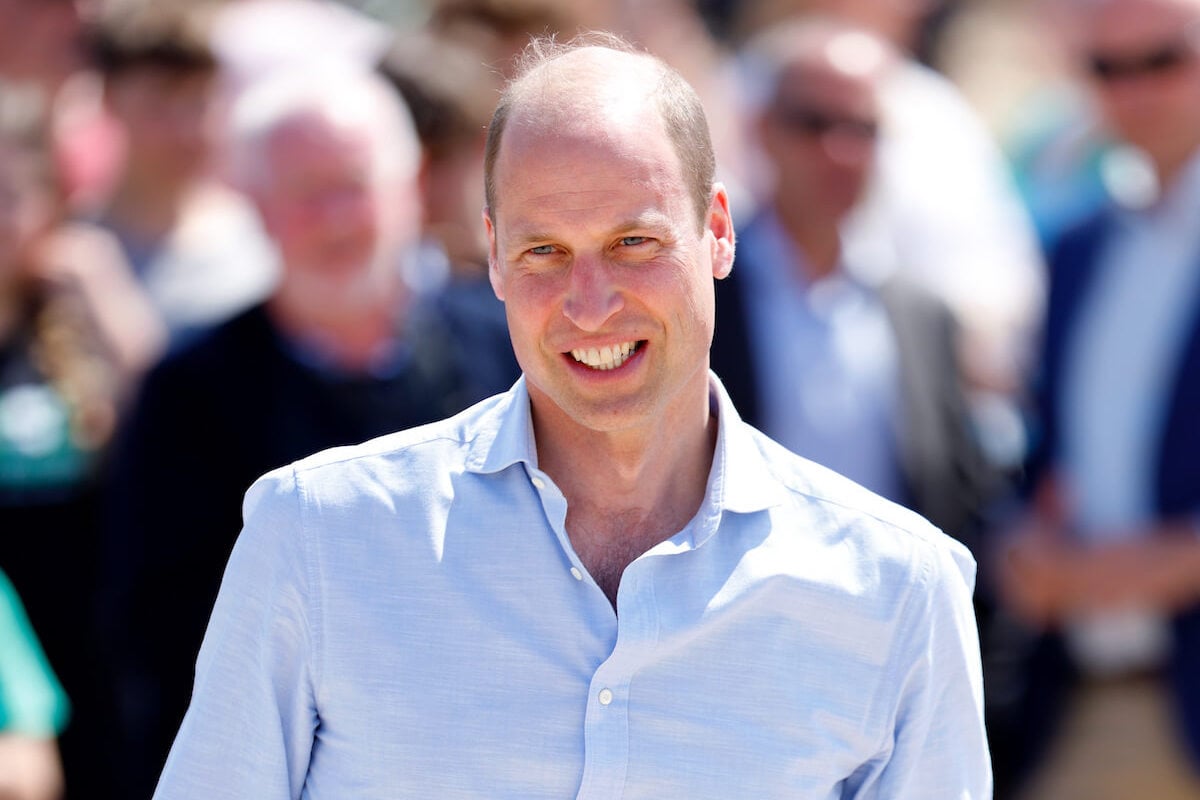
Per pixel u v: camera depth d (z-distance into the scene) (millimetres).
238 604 9117
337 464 9289
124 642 15281
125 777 16062
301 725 9086
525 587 9070
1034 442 18812
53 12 21734
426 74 17516
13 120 18062
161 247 20297
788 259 17953
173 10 20547
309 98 16031
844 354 17766
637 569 9086
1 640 15117
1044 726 18562
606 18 23844
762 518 9414
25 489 17266
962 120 23906
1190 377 17828
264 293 15836
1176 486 17891
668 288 8805
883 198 21719
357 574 9047
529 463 9203
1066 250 18844
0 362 17641
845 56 18203
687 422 9461
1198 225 18031
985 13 33219
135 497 15375
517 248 8805
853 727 9320
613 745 8867
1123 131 18391
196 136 20484
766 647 9203
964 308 19422
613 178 8656
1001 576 18500
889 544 9469
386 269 15852
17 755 14875
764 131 18250
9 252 17609
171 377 15523
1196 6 17922
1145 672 18188
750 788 9000
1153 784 18172
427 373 15953
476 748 8852
